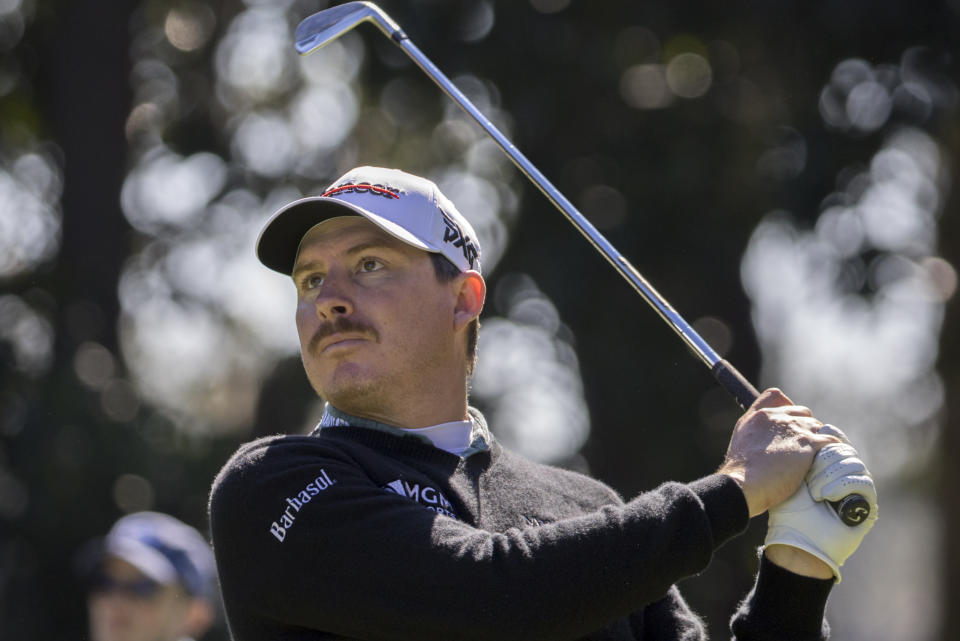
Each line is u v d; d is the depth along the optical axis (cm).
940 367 4666
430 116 4516
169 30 4794
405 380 1066
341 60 4656
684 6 4219
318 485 956
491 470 1082
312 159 4825
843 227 4362
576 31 4247
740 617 1029
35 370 4275
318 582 927
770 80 4284
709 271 4300
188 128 4800
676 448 4338
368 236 1069
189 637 1839
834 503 978
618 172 4300
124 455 3934
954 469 4903
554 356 4528
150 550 1803
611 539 910
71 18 4494
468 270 1110
